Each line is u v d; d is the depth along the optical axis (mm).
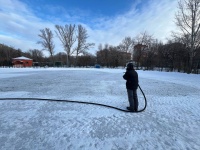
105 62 52750
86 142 2609
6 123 3373
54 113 4102
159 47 34562
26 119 3625
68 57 51656
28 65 48062
